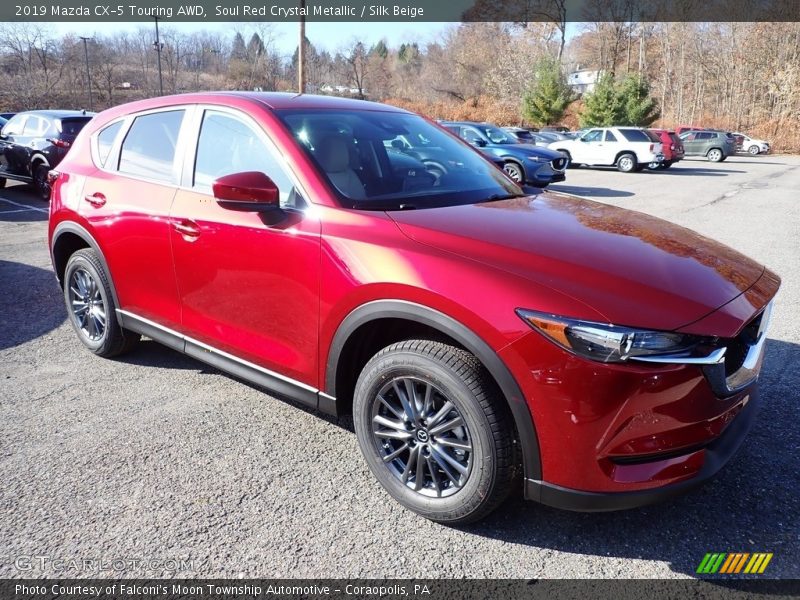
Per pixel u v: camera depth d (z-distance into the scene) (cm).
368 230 253
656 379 201
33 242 775
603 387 201
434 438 241
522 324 208
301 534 241
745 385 232
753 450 300
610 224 282
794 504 261
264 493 266
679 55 6488
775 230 941
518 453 227
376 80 6456
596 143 2228
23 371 389
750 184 1741
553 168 1412
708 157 3050
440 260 230
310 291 264
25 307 517
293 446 304
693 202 1293
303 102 329
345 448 303
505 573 222
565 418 206
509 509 258
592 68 7356
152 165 349
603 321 201
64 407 340
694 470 216
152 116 359
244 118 308
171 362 405
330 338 262
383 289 237
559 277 218
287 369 286
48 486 268
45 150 1097
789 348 433
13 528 241
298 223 270
